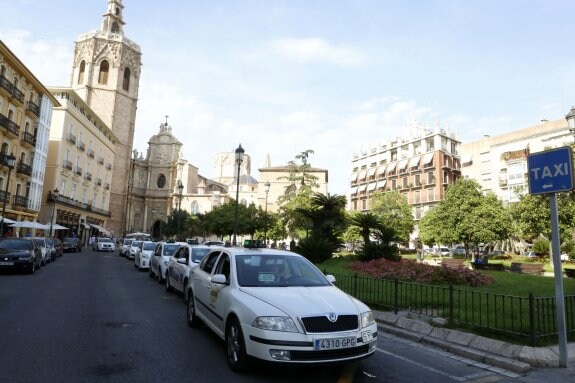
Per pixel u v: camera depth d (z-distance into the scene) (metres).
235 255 6.74
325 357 4.84
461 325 7.63
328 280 6.57
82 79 73.81
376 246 19.17
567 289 12.44
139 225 86.19
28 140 39.34
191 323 7.87
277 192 80.88
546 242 32.25
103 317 8.71
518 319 8.12
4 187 36.28
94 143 60.53
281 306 5.14
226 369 5.45
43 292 12.26
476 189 34.41
